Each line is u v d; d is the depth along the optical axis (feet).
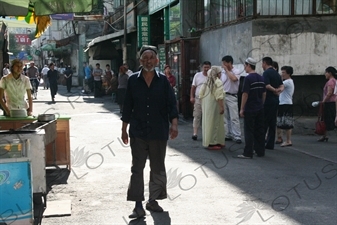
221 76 36.88
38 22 26.20
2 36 69.67
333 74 36.65
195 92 37.86
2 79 28.96
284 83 34.91
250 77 29.99
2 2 20.76
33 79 82.48
